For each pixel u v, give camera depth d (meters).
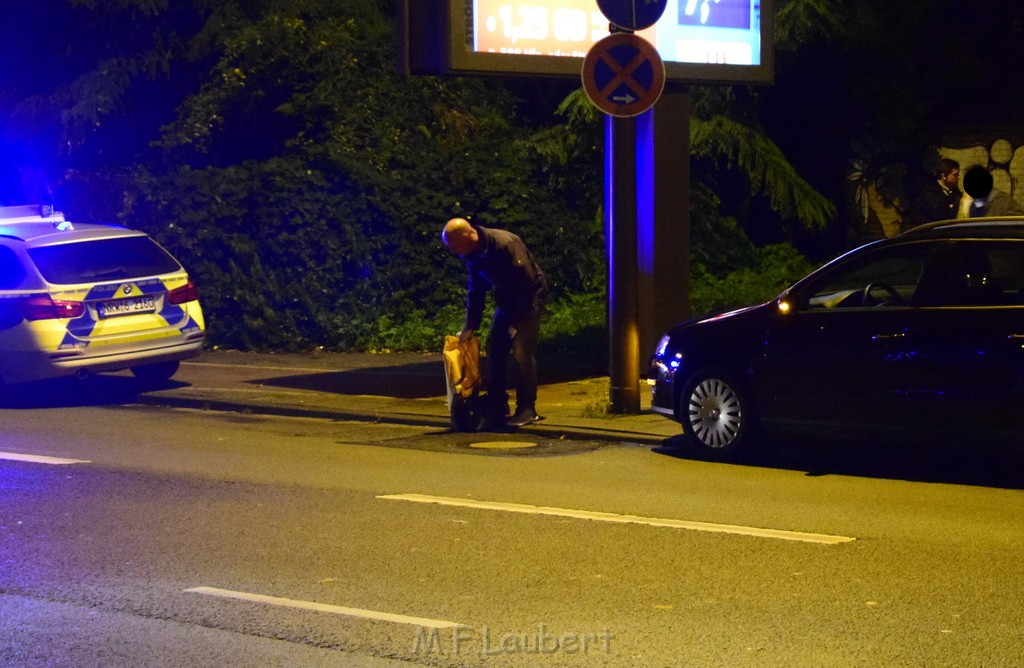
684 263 16.23
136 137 28.20
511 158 23.48
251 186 21.77
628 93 13.28
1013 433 10.38
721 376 11.95
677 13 15.18
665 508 9.93
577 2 14.65
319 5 25.58
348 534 9.16
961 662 6.30
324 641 6.81
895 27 25.39
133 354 16.41
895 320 10.98
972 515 9.57
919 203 27.47
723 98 23.36
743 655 6.46
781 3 23.22
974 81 26.47
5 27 28.25
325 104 23.48
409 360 19.53
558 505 10.09
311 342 21.28
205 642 6.84
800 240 27.23
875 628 6.86
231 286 21.44
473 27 14.14
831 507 9.91
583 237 23.30
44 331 15.87
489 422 13.90
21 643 6.89
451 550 8.67
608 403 14.42
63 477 11.47
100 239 16.58
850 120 26.77
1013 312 10.45
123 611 7.42
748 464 11.84
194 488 10.91
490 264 13.62
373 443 13.27
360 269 21.91
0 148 28.22
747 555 8.43
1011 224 10.74
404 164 22.91
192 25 27.66
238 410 15.84
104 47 27.66
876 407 11.05
